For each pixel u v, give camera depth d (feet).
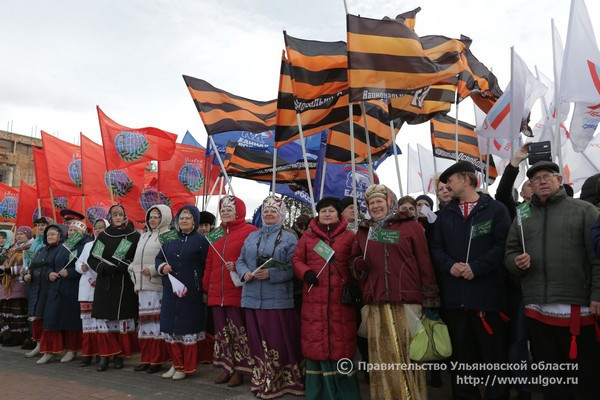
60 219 39.40
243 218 17.37
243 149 29.12
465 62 22.31
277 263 14.92
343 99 18.72
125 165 26.48
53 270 21.83
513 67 18.21
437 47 17.93
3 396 15.47
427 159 35.55
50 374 18.61
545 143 12.36
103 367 19.11
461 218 13.06
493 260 12.16
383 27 16.37
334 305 13.43
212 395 15.28
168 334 17.44
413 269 12.60
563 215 11.28
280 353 14.94
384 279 12.55
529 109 20.84
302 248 14.26
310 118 18.93
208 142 30.71
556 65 19.93
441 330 12.66
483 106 24.45
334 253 13.64
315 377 13.69
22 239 26.53
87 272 20.15
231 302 16.25
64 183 31.45
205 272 17.19
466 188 13.28
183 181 33.42
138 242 19.39
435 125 27.32
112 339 19.38
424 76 16.30
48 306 20.75
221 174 33.35
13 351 24.02
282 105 18.97
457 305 12.56
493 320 12.50
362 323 13.89
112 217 20.34
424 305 12.54
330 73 18.26
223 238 16.94
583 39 18.04
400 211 13.28
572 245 11.02
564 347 11.05
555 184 11.51
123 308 19.16
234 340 16.48
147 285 18.56
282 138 19.04
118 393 15.58
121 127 27.17
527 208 11.96
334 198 14.40
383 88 16.03
